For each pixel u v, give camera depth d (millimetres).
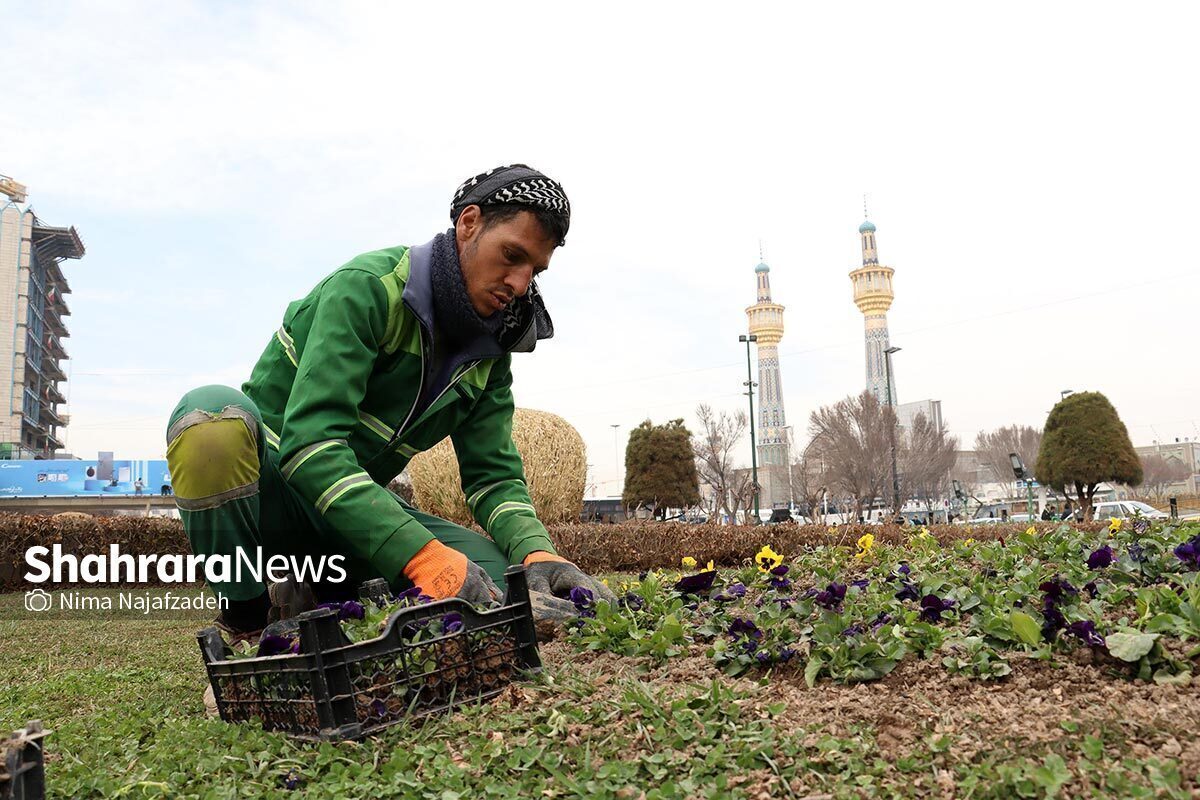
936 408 105312
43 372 98062
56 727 2941
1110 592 3100
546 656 3014
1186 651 2316
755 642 2738
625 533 11523
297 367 3504
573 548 11422
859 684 2459
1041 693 2236
